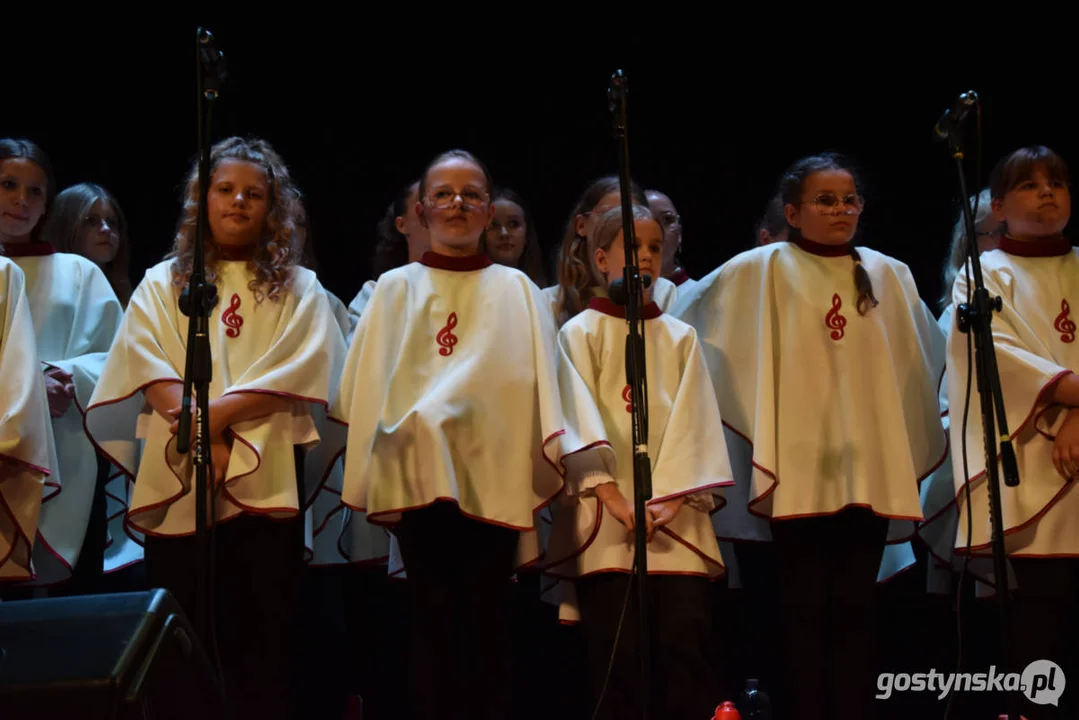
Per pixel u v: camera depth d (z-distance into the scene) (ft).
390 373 37.09
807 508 37.52
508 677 35.76
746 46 61.98
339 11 61.31
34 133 59.16
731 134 62.03
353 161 61.41
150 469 35.45
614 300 31.40
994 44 60.29
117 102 59.67
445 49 61.87
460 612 36.06
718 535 40.68
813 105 61.77
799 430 38.42
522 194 61.93
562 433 35.83
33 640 22.81
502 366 36.96
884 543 38.70
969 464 38.78
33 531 36.04
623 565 35.78
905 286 41.04
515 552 37.11
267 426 35.78
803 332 39.22
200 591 29.91
